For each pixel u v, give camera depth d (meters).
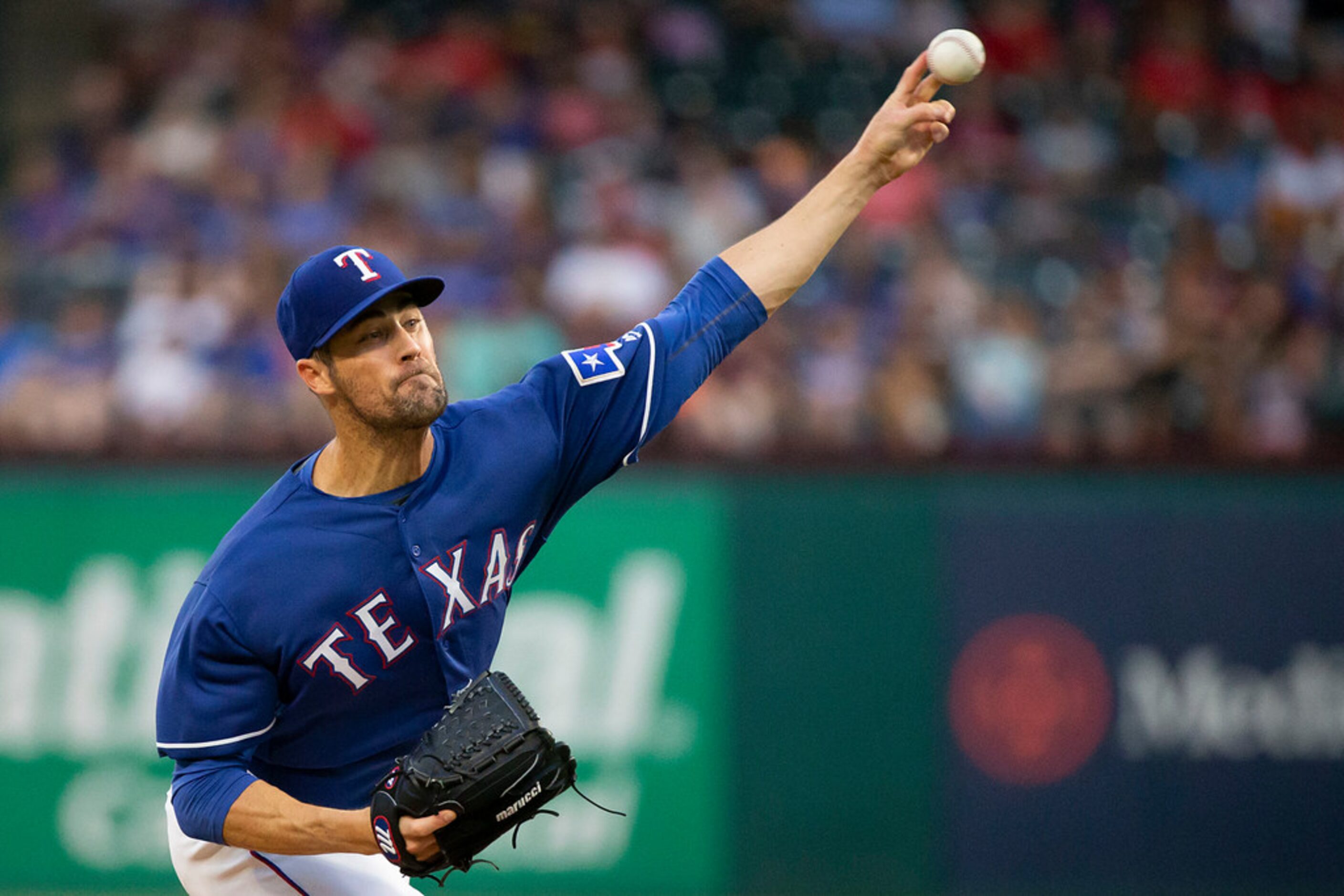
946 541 25.31
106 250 36.59
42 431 28.81
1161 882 25.02
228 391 31.64
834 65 45.25
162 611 24.70
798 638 25.17
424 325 10.89
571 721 25.03
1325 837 25.08
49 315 34.66
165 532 24.78
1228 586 25.34
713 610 25.20
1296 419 31.14
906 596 25.23
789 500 25.30
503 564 11.41
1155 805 25.09
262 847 10.66
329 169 39.12
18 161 39.91
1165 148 42.25
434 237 37.06
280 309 10.87
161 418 29.69
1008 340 33.31
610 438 11.97
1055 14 45.00
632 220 37.84
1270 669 25.27
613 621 25.12
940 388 31.11
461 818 10.28
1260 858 25.06
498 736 10.28
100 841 24.52
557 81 42.22
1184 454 25.48
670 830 24.94
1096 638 25.23
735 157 41.75
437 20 43.41
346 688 11.13
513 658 25.00
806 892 24.91
